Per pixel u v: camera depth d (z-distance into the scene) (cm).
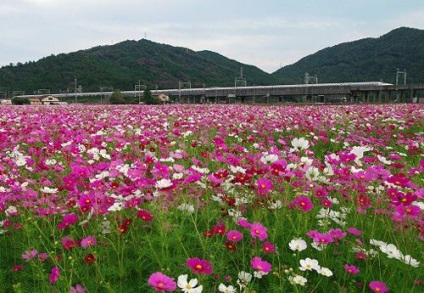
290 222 384
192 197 396
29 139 737
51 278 270
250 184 397
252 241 334
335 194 454
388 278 301
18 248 349
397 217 345
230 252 322
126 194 356
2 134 741
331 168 441
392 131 1039
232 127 1048
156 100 9669
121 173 431
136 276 313
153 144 711
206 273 246
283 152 627
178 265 305
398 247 322
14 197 396
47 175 533
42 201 380
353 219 392
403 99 8144
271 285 288
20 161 505
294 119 1316
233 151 640
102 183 400
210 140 865
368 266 311
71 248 327
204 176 422
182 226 341
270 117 1445
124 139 774
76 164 516
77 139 705
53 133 894
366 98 8431
